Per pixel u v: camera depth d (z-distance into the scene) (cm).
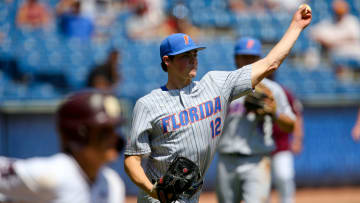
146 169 1238
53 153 3061
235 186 1738
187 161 1076
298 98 3356
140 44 4003
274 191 3338
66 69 3594
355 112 3462
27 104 3000
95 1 4444
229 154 1720
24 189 640
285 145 2242
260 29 4641
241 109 1686
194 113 1157
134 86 3488
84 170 668
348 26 4422
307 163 3375
